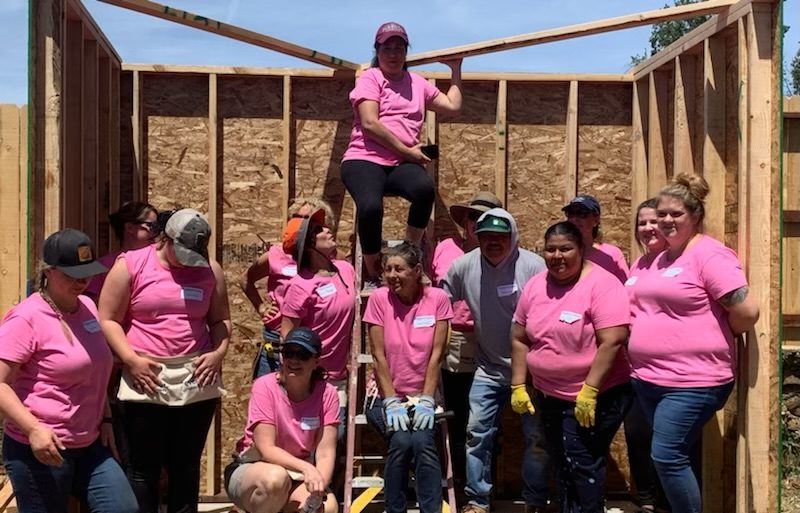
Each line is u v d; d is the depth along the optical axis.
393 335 4.15
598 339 3.90
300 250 4.34
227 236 5.55
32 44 4.02
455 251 5.14
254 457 3.89
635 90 5.54
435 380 4.13
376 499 5.29
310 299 4.31
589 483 3.96
